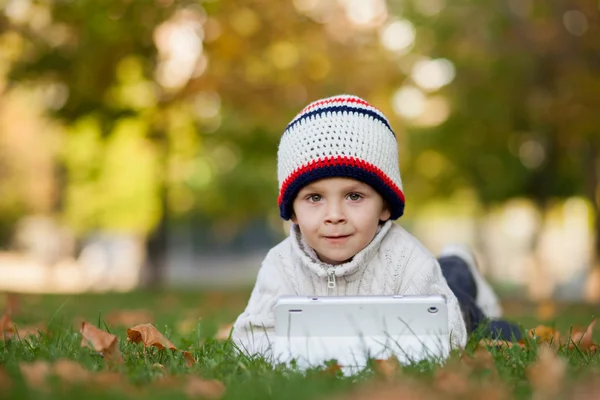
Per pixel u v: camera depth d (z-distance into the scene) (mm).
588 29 12273
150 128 14203
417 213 32094
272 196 26375
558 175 17562
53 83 12938
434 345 2643
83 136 20594
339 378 2453
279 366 2607
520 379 2441
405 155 18312
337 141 3033
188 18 12750
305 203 3113
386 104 16031
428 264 3215
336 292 3193
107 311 7566
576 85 12188
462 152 16781
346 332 2666
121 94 13914
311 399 2096
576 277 18188
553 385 2229
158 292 13156
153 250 15758
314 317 2678
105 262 38219
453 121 15625
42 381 2303
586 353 3143
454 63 13992
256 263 40781
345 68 13508
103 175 26438
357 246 3076
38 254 39781
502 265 32906
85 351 2947
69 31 12484
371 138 3090
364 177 3025
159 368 2705
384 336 2656
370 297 2684
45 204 31328
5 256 39531
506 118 14281
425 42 14141
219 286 21547
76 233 33156
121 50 12508
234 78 13234
